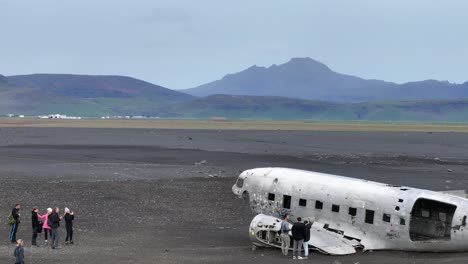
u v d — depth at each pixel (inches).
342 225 1582.2
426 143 7751.0
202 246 1658.5
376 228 1518.2
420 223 1551.4
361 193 1562.5
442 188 2920.8
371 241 1526.8
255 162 4306.1
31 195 2566.4
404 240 1471.5
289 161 4426.7
